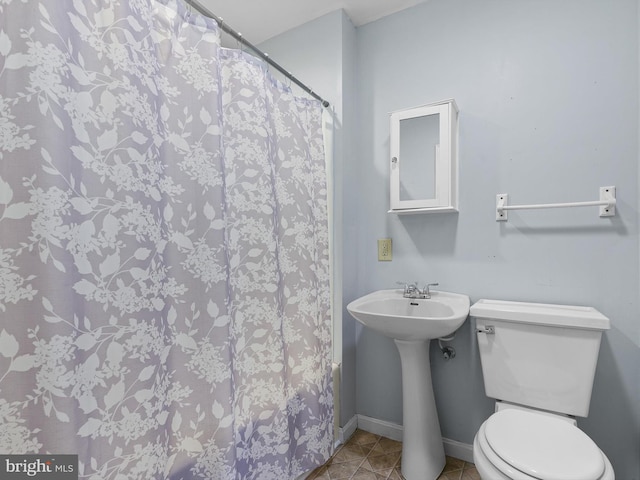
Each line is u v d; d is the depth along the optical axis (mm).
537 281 1493
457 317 1272
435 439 1534
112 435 780
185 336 990
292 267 1521
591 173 1394
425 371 1552
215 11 1875
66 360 687
